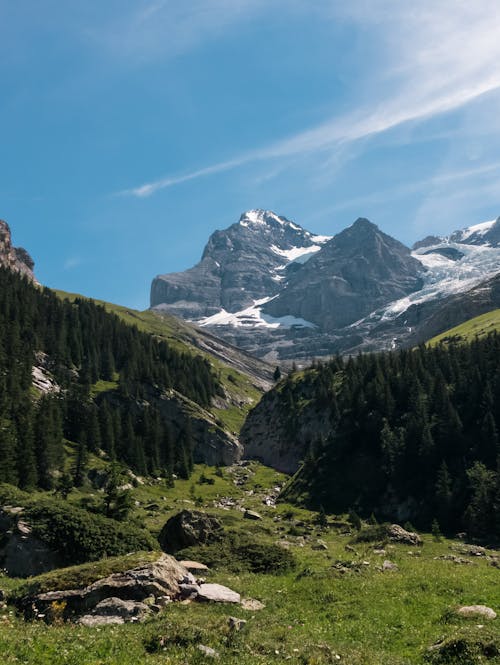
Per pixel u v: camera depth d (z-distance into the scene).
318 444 134.12
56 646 19.62
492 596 31.58
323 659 21.88
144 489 122.69
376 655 23.22
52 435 112.62
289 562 44.91
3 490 55.28
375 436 122.94
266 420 189.88
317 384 180.50
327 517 97.81
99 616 27.09
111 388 180.75
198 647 21.16
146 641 21.88
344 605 31.84
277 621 28.62
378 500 107.94
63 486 89.38
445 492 95.19
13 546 47.34
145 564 32.19
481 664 21.47
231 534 51.62
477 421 111.38
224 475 159.50
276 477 155.50
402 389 131.75
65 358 180.00
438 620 27.91
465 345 153.25
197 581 34.59
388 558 47.50
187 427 174.00
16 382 132.00
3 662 17.50
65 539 47.88
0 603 29.73
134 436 143.88
